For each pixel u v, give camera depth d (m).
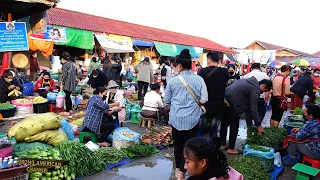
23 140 4.75
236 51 35.81
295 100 9.33
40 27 8.72
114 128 6.09
